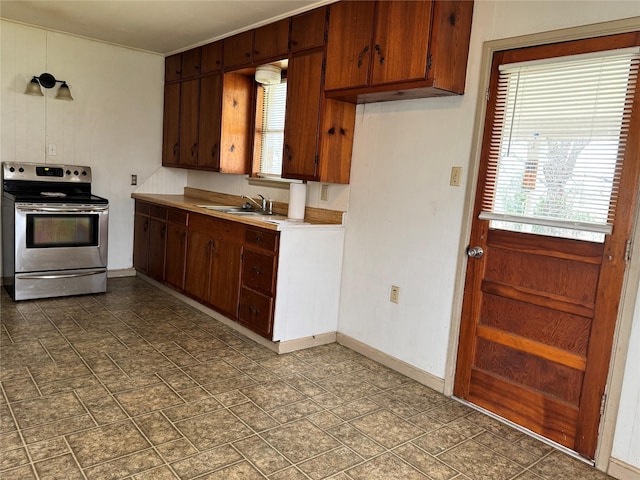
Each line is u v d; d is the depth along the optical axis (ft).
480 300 8.64
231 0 10.54
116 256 16.34
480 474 6.77
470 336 8.80
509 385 8.25
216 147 13.85
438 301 9.31
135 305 13.39
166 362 9.80
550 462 7.18
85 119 15.01
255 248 10.94
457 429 7.97
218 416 7.82
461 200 8.82
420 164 9.53
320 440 7.35
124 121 15.80
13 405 7.70
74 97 14.70
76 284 13.79
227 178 15.37
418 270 9.66
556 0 7.41
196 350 10.55
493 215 8.25
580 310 7.30
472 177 8.60
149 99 16.25
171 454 6.70
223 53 13.44
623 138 6.77
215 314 12.73
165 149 16.55
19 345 10.09
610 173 6.91
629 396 6.76
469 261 8.76
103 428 7.23
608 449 6.98
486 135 8.39
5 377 8.63
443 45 8.16
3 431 6.96
